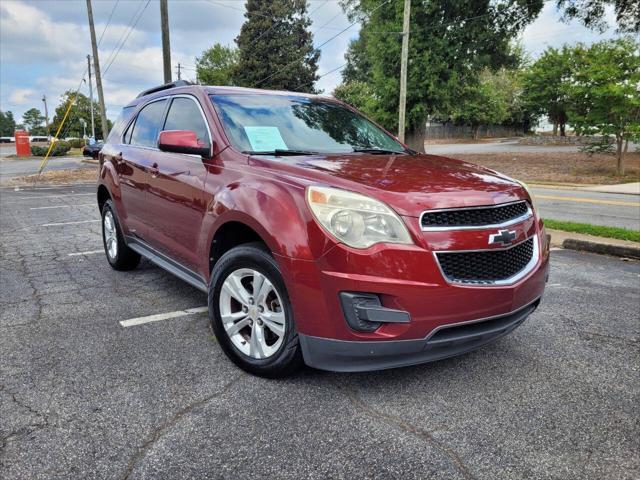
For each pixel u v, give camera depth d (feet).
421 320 8.22
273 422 8.23
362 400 8.95
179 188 12.19
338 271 8.20
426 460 7.29
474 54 78.59
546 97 128.88
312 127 12.86
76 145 171.12
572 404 8.89
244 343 10.06
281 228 8.78
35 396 9.02
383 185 8.77
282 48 153.89
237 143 11.30
